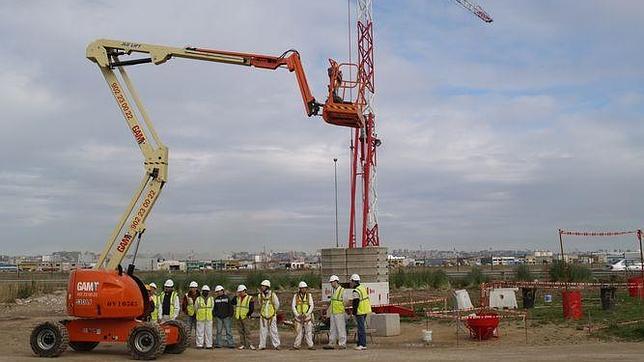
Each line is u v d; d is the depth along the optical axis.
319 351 19.00
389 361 16.25
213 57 22.80
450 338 22.20
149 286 20.56
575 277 44.53
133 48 20.67
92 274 18.09
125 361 17.09
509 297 30.67
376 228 35.88
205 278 48.84
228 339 20.50
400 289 44.75
